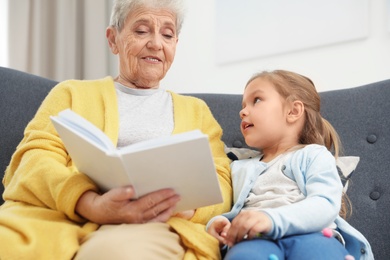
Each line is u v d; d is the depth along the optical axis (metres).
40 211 1.03
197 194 0.97
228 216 1.20
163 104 1.42
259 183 1.22
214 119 1.54
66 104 1.30
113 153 0.84
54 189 1.03
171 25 1.41
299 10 2.07
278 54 2.11
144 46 1.38
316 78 2.03
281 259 0.95
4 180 1.23
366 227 1.41
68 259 0.89
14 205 1.09
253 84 1.36
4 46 2.36
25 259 0.90
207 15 2.29
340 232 1.13
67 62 2.43
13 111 1.54
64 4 2.43
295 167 1.18
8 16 2.36
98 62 2.43
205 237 1.01
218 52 2.24
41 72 2.38
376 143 1.50
